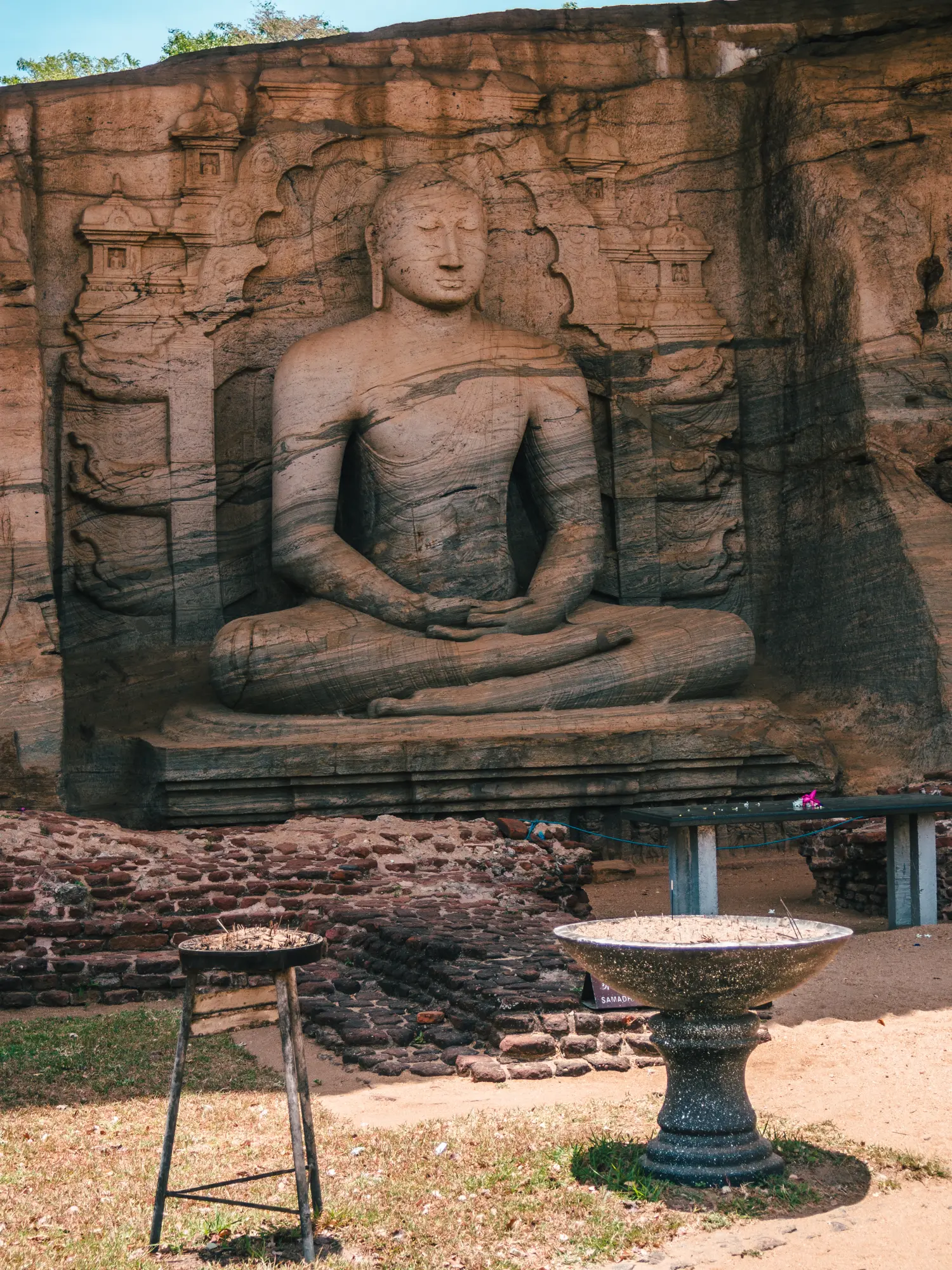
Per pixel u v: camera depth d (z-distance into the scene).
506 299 15.41
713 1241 4.20
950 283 14.01
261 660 12.70
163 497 14.43
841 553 14.12
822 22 15.80
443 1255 4.14
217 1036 6.82
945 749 12.37
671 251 15.70
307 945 4.44
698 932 5.36
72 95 14.48
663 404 15.62
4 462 12.62
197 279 14.63
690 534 15.62
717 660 13.38
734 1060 4.76
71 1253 4.18
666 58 15.80
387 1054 6.32
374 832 9.53
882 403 13.70
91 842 8.78
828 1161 4.86
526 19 15.80
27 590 12.42
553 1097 5.68
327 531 13.73
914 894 9.05
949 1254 4.13
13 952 7.83
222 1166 4.87
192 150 14.73
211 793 11.97
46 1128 5.34
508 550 14.44
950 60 14.54
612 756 12.41
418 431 14.11
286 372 14.09
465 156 15.36
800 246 14.73
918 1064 6.03
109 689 13.91
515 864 9.52
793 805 9.16
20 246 13.14
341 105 15.19
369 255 14.67
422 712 12.62
